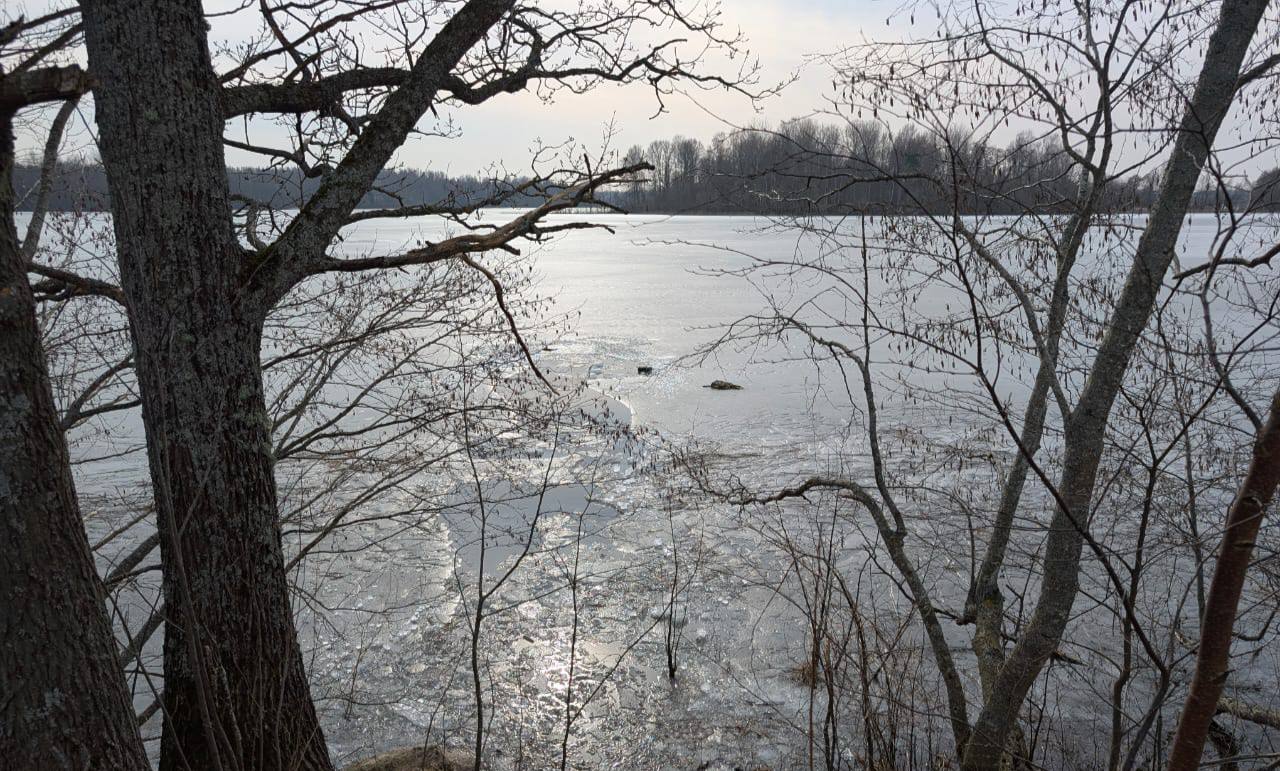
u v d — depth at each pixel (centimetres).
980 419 1016
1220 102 347
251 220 464
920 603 541
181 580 216
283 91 386
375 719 755
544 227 431
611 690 802
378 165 363
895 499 1109
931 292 1948
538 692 799
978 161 396
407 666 836
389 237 3534
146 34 303
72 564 217
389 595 952
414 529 1062
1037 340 410
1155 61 378
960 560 907
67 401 540
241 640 329
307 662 838
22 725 205
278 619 346
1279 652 725
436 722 751
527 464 1218
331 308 552
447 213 446
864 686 483
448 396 657
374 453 739
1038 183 439
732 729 733
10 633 204
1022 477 579
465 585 973
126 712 229
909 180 432
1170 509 467
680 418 1588
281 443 514
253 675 332
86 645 217
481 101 444
